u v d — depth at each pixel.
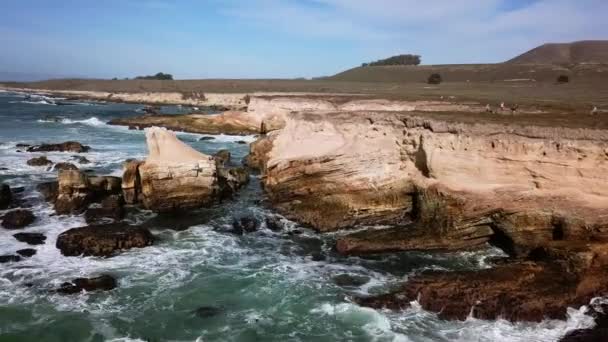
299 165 26.39
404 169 25.06
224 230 24.28
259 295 17.94
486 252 21.50
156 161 26.11
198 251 21.77
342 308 16.98
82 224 24.33
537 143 20.78
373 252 21.50
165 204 26.20
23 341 14.83
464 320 16.11
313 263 20.72
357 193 24.92
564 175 20.19
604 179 19.45
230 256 21.33
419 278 18.36
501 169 21.56
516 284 17.14
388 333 15.49
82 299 17.31
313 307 17.11
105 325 15.82
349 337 15.32
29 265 19.67
